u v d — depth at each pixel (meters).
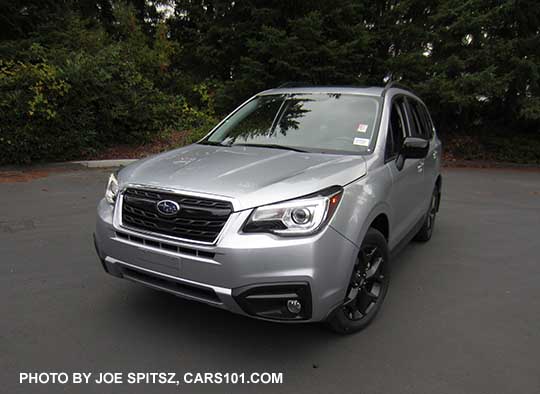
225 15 14.26
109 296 3.88
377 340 3.34
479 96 13.79
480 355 3.18
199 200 2.86
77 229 5.67
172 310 3.67
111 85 10.52
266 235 2.72
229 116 4.72
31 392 2.64
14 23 13.12
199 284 2.80
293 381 2.83
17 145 9.12
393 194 3.75
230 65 15.07
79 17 14.22
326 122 4.08
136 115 11.23
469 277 4.64
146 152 11.14
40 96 8.97
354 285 3.32
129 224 3.11
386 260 3.62
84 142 10.23
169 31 18.05
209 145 4.13
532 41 13.50
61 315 3.54
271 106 4.52
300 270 2.72
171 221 2.89
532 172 13.02
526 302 4.07
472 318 3.74
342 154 3.63
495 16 13.48
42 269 4.40
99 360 2.98
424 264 5.01
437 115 15.30
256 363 3.00
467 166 13.88
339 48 12.80
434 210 5.98
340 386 2.79
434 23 13.95
